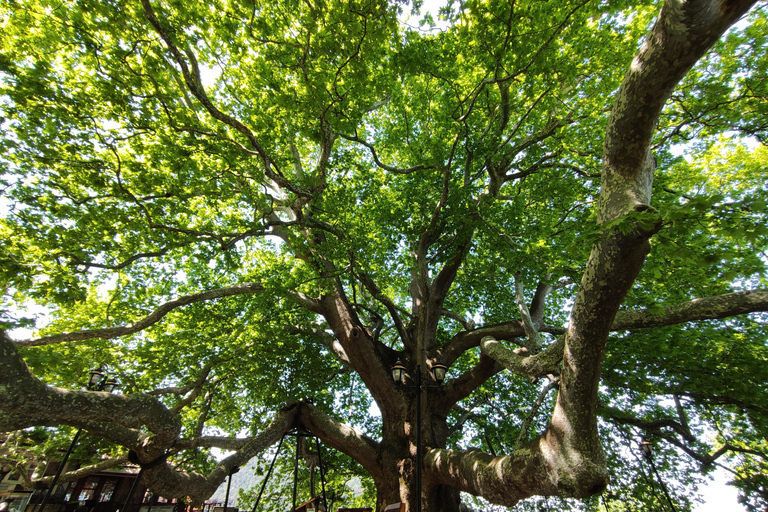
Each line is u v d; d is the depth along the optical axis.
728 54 10.27
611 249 4.38
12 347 4.69
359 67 7.52
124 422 6.01
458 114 9.98
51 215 8.85
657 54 3.63
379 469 9.75
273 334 12.54
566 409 5.59
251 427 13.95
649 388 10.49
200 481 7.94
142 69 8.41
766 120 9.97
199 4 7.66
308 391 13.45
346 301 11.30
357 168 10.83
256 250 17.19
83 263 8.33
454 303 15.10
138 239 9.82
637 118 4.09
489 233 9.62
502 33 7.73
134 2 7.16
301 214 9.41
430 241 11.55
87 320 12.52
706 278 9.13
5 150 8.12
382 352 11.17
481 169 11.34
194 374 13.08
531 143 10.89
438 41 9.24
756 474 11.36
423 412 10.03
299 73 8.52
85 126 8.55
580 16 7.60
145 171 8.98
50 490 10.11
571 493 5.51
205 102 6.93
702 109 10.20
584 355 5.15
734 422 11.61
